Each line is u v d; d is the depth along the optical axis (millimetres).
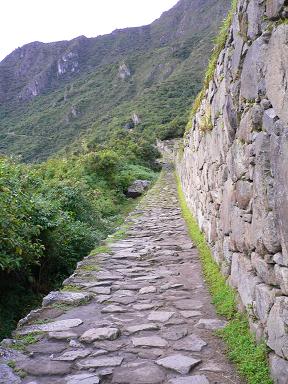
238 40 3768
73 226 8289
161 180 20719
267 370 2898
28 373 3088
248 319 3543
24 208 6270
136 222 10227
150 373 3061
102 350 3461
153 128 43031
